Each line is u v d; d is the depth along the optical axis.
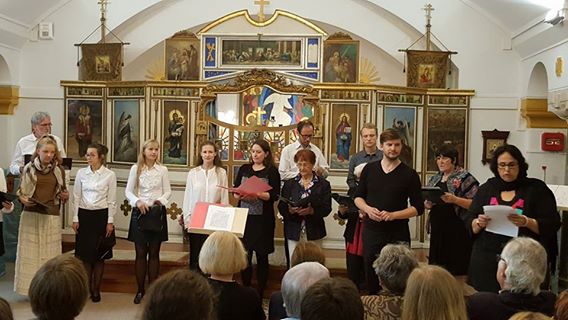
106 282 7.39
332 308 2.21
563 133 9.34
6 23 9.11
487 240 4.48
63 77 9.91
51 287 2.49
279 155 8.95
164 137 9.18
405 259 3.20
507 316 3.11
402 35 10.20
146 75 10.77
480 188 4.68
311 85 8.99
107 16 9.98
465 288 5.04
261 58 9.23
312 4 10.29
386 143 5.05
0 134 9.88
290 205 6.24
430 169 9.47
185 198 6.77
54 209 6.56
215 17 10.31
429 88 9.55
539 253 3.12
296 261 3.87
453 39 9.73
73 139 9.75
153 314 2.15
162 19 10.34
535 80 9.24
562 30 7.77
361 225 5.82
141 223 6.64
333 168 9.02
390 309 3.03
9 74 9.70
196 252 6.58
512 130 9.62
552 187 6.57
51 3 9.76
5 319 2.23
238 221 5.89
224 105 9.13
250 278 6.65
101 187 6.75
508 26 9.44
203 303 2.19
